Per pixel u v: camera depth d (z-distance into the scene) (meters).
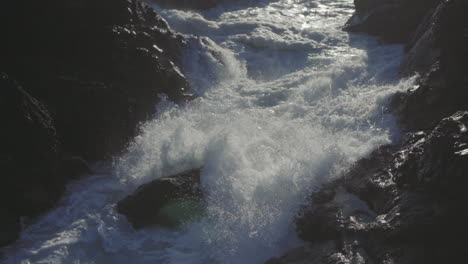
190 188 10.77
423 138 10.67
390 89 13.34
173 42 15.35
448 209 8.80
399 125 12.06
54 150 11.26
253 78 15.81
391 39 17.09
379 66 15.16
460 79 11.42
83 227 10.19
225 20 19.83
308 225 9.90
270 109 13.66
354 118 12.67
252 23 18.84
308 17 20.36
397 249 8.87
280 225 10.10
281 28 18.59
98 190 11.30
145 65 13.73
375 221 9.51
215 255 9.72
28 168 10.81
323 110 13.34
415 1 17.36
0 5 12.74
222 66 15.52
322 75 15.00
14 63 12.45
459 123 9.28
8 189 10.44
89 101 12.43
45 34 13.16
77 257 9.66
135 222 10.35
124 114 12.73
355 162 11.19
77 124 12.20
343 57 16.14
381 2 18.25
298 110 13.51
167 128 12.76
